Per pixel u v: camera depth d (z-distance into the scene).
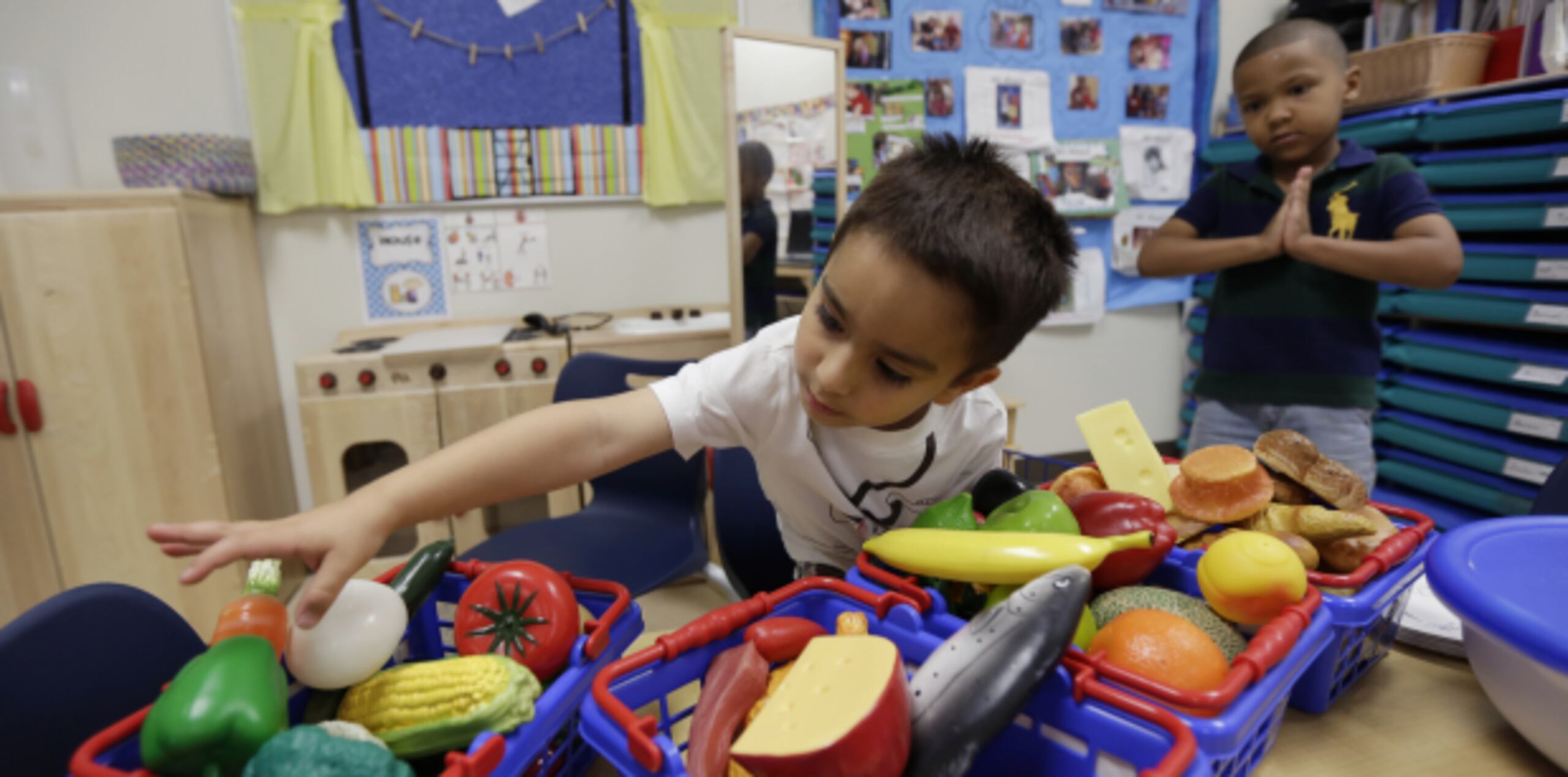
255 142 1.90
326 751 0.35
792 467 0.75
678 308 2.31
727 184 1.79
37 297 1.50
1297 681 0.53
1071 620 0.40
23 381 1.51
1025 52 2.42
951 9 2.32
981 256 0.47
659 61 2.15
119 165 1.68
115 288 1.55
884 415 0.54
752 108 1.85
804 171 1.97
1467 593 0.45
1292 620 0.45
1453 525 1.90
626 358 1.36
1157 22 2.54
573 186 2.16
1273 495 0.59
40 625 0.49
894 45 2.29
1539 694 0.45
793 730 0.37
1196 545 0.60
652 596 1.60
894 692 0.38
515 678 0.43
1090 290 2.63
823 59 1.95
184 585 0.43
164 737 0.35
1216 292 1.50
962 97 2.38
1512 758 0.49
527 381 1.83
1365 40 2.19
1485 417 1.84
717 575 1.27
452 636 0.62
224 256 1.77
